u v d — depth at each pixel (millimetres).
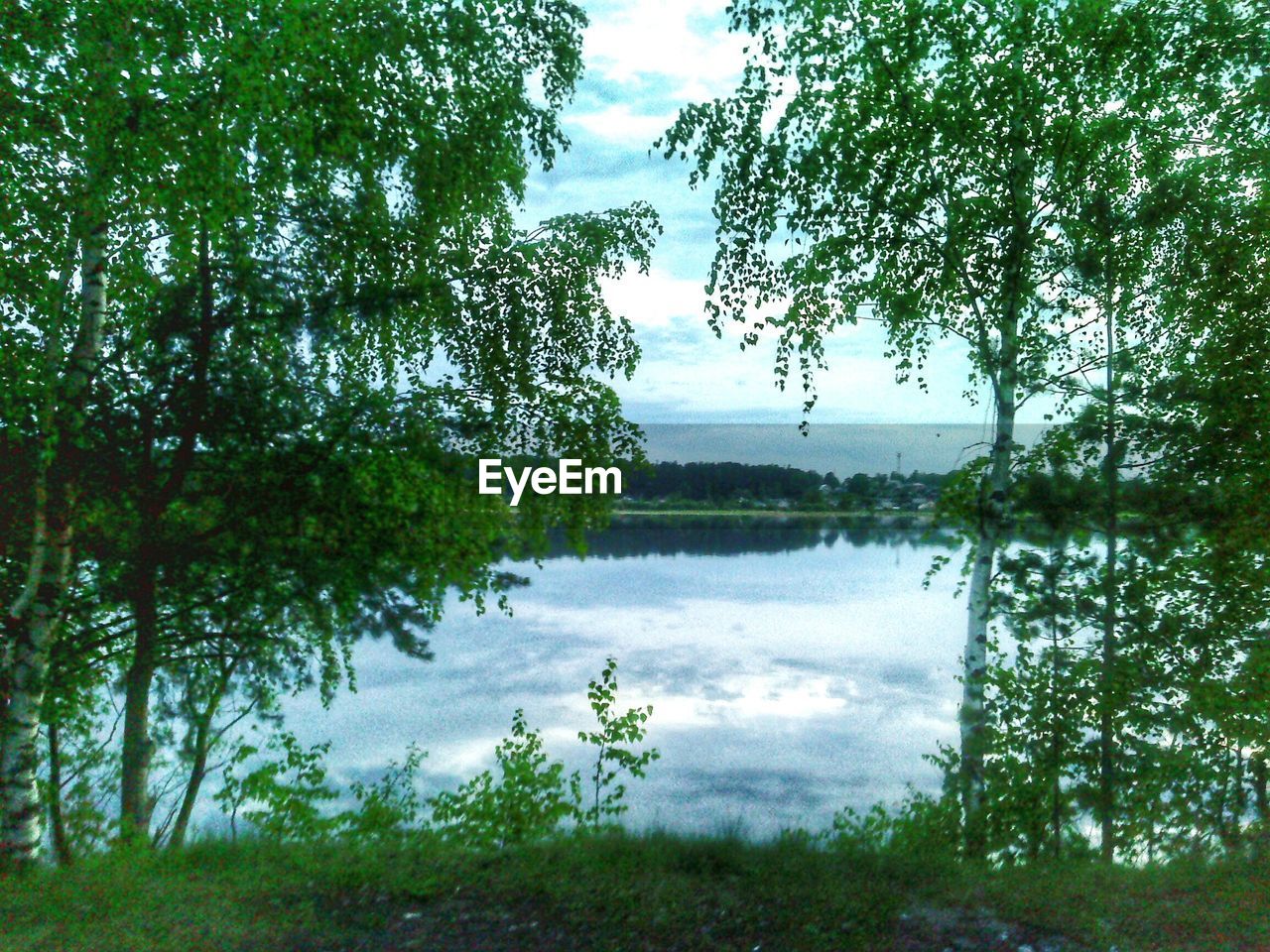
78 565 8352
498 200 10656
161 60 7031
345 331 9531
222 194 7148
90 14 6688
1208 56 9188
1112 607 9141
